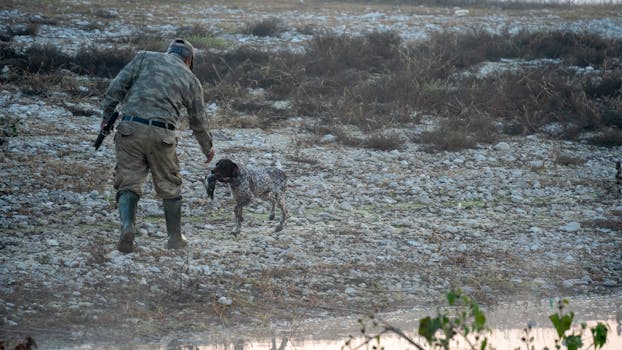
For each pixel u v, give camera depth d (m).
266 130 29.72
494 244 18.41
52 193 20.23
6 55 34.47
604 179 25.39
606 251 18.17
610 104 34.19
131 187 14.86
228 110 31.58
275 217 19.77
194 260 15.85
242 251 16.72
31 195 20.02
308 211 20.69
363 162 26.25
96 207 19.50
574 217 21.02
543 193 23.58
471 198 22.84
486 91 34.22
